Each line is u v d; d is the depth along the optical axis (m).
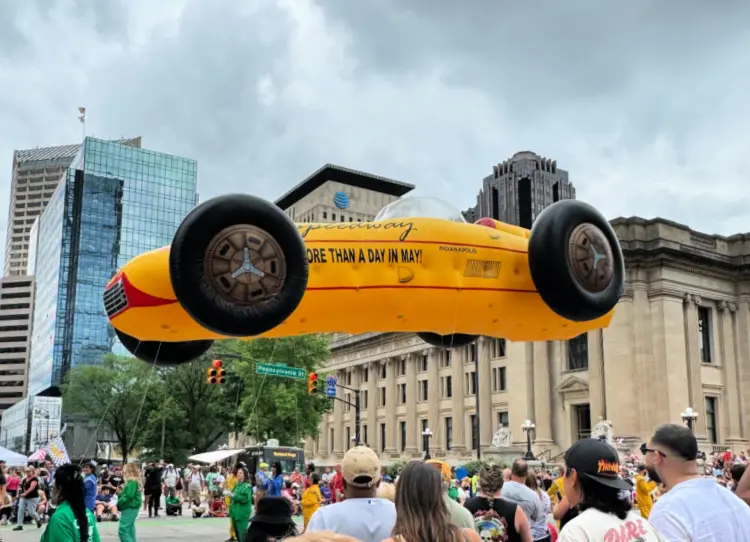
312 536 2.26
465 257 11.83
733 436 62.53
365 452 5.34
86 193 151.00
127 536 14.19
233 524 18.80
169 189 161.25
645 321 60.72
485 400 72.50
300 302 11.06
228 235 10.31
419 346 83.81
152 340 11.78
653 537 4.25
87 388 87.25
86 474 17.50
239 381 69.19
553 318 12.63
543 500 10.04
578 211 12.31
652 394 59.19
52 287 151.25
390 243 11.58
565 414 63.97
